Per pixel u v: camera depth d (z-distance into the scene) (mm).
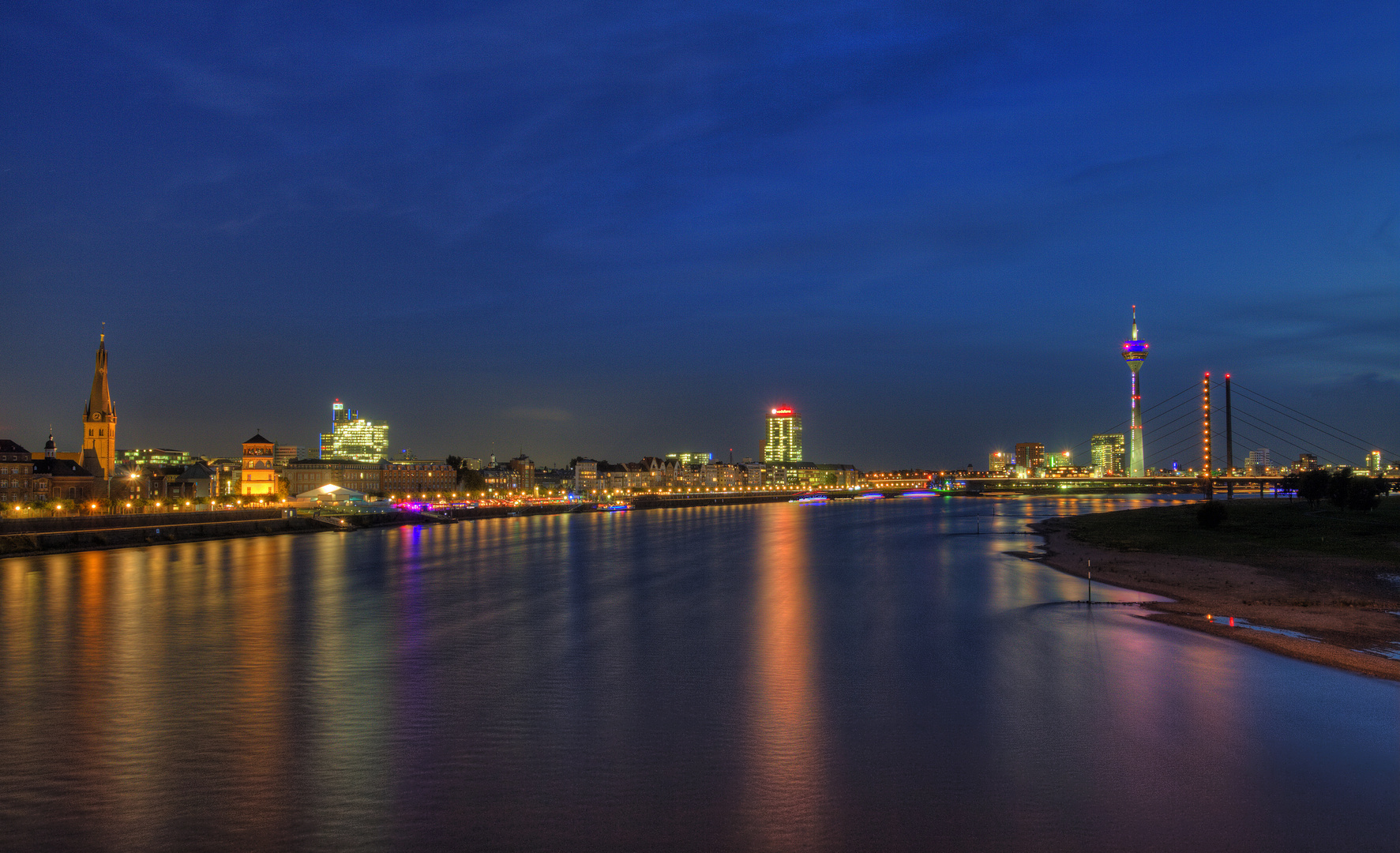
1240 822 24875
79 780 28266
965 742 31688
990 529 165375
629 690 39281
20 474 197000
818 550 121750
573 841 23750
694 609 64250
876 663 44594
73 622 59406
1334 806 26000
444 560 109375
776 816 25297
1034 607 63125
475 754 30609
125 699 38031
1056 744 31359
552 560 108812
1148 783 27641
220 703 37344
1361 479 157750
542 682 40844
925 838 23875
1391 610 60344
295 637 52875
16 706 36875
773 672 42594
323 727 33719
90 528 131750
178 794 27109
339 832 24328
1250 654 46031
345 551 126250
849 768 29000
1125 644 48719
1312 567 86188
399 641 51344
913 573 88688
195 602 69500
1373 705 36125
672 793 27000
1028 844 23516
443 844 23641
